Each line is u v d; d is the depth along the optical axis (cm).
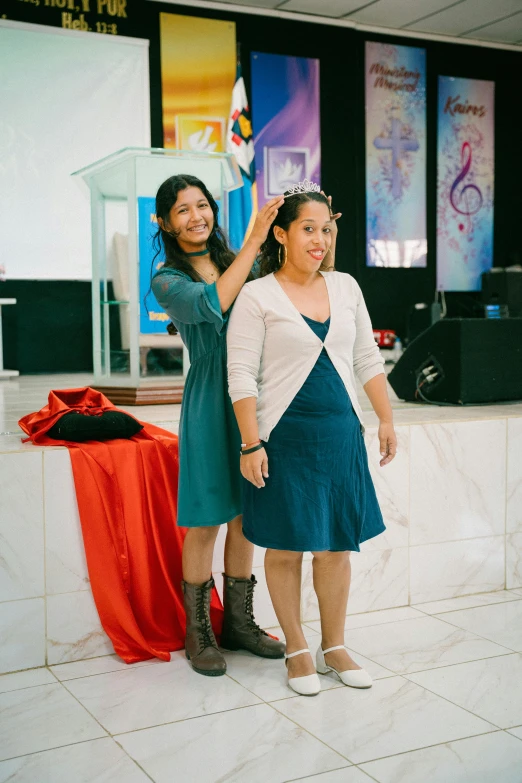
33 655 244
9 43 652
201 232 230
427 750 189
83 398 282
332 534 218
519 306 714
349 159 794
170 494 261
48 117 670
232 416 229
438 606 306
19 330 698
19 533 241
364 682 224
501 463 325
